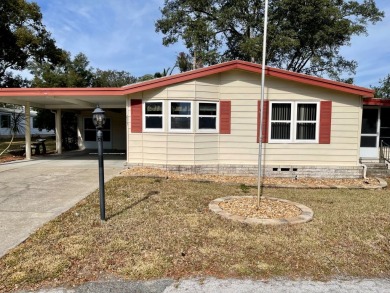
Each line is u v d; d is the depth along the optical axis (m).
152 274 3.08
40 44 23.88
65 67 25.09
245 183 8.12
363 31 18.53
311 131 9.20
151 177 8.27
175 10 20.69
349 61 21.52
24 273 3.04
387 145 11.06
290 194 6.92
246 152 9.34
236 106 9.23
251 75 9.12
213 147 9.34
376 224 4.77
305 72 22.28
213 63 20.11
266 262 3.39
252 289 2.85
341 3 19.30
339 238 4.14
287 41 16.98
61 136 15.62
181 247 3.72
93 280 2.96
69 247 3.65
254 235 4.17
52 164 10.74
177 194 6.48
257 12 19.14
